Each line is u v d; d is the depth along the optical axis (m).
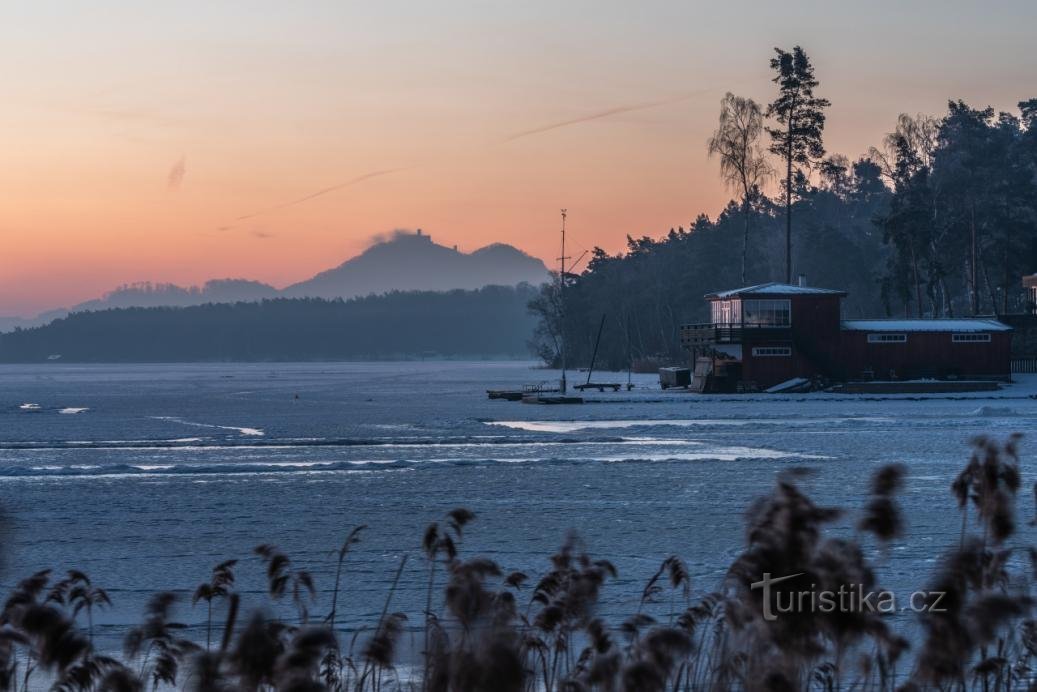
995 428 154.50
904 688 19.59
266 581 56.00
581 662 24.62
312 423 189.88
